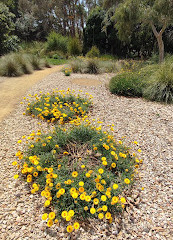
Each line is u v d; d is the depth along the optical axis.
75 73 7.87
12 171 2.08
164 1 6.17
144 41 11.82
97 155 2.06
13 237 1.40
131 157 2.23
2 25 10.04
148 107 3.93
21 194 1.78
